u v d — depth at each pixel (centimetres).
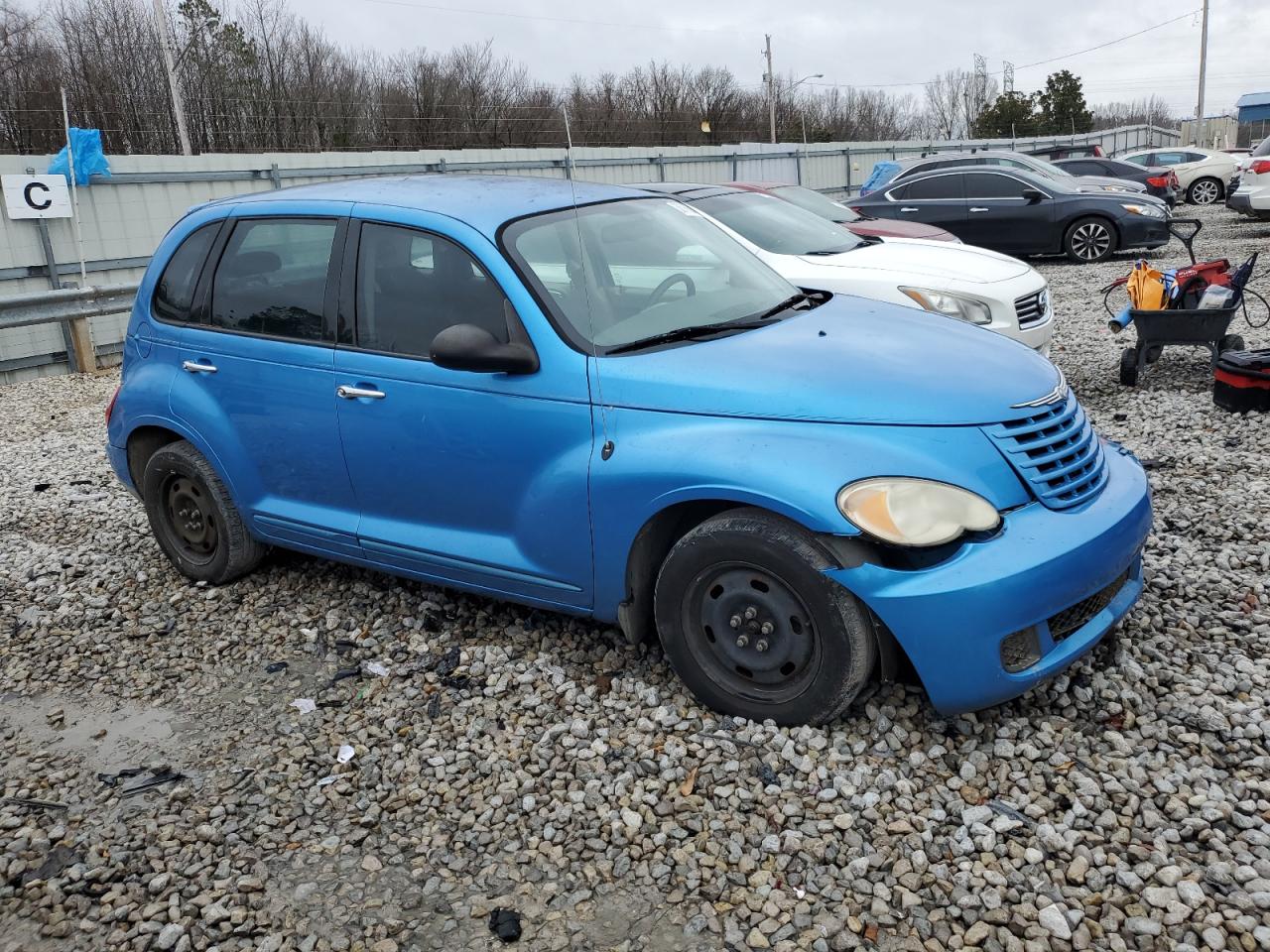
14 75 2745
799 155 2928
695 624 347
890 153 3319
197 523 502
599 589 368
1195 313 748
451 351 358
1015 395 342
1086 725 332
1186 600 412
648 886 282
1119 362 841
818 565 313
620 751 341
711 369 348
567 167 2164
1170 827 282
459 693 387
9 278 1245
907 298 759
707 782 319
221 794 339
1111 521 330
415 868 297
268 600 486
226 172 1521
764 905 269
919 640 305
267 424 447
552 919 273
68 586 523
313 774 347
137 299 508
